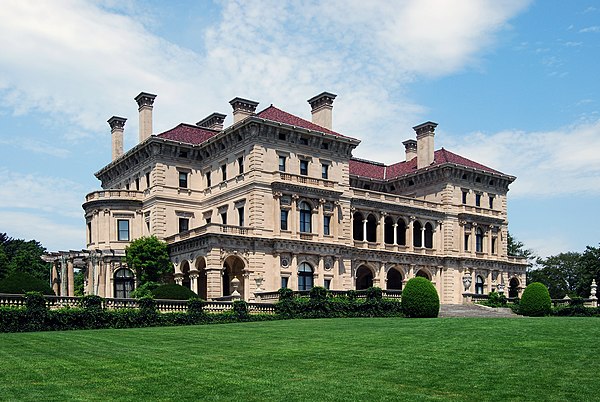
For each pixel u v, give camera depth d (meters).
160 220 74.94
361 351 27.84
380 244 82.44
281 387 20.27
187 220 77.38
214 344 30.91
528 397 18.92
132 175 81.69
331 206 75.00
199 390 19.86
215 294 65.62
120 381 21.17
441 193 90.44
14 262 104.81
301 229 72.56
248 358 25.95
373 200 82.31
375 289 59.62
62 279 74.62
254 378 21.67
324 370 23.19
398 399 18.78
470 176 92.31
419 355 26.48
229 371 22.95
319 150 75.50
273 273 69.69
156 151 75.69
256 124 70.06
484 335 33.22
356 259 79.12
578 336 32.31
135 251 70.88
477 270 91.62
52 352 27.89
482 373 22.39
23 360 25.50
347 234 76.88
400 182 95.44
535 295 63.41
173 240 73.50
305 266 72.25
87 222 79.38
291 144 73.06
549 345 28.86
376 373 22.58
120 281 75.12
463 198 91.94
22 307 41.19
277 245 69.69
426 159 93.38
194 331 38.16
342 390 19.88
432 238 89.06
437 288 87.94
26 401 18.38
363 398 18.88
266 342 31.64
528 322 41.78
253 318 50.88
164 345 30.59
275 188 70.50
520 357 25.62
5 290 48.16
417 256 85.56
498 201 96.25
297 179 72.31
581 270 112.69
